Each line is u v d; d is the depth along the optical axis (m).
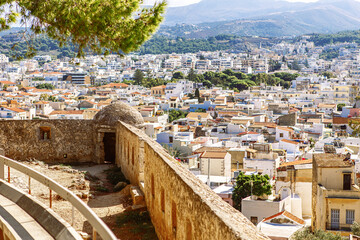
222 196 55.50
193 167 76.19
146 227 18.88
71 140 32.41
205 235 11.54
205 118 149.62
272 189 54.81
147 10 19.02
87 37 18.66
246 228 10.56
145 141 21.89
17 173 24.19
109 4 18.02
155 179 18.64
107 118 32.03
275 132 116.50
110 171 29.53
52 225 12.20
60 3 17.41
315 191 47.25
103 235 9.70
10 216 13.18
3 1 17.25
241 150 77.44
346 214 43.44
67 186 24.12
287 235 41.16
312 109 169.88
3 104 165.50
